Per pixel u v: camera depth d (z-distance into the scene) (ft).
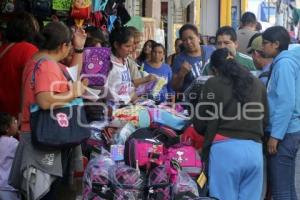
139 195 18.56
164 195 18.60
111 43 23.25
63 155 18.78
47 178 18.17
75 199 20.22
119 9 31.17
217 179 19.43
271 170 21.70
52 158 18.17
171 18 46.37
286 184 21.66
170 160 19.15
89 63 22.22
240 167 19.25
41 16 26.14
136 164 18.84
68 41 18.39
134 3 46.44
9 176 19.66
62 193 19.65
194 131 20.90
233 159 19.21
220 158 19.35
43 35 18.24
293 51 21.26
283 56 21.13
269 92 21.21
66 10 25.85
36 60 18.12
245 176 19.61
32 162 18.08
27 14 22.18
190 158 19.76
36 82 17.70
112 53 23.16
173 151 19.81
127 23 33.73
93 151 21.15
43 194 18.12
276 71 21.04
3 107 21.66
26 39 21.67
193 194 18.83
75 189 20.21
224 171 19.33
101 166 19.07
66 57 19.85
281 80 20.84
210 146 19.65
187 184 18.83
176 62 26.89
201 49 26.91
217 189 19.40
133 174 18.49
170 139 20.53
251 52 24.95
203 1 61.05
